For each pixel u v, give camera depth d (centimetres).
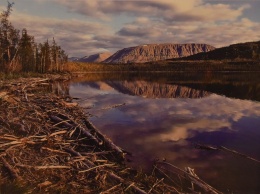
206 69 15738
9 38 5972
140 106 2608
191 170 991
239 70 14712
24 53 7269
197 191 872
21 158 918
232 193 866
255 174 1011
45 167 841
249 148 1322
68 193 757
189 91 4109
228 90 4134
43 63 8425
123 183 859
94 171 912
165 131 1623
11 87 2442
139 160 1149
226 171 1039
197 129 1670
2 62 5872
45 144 1077
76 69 15538
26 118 1412
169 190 868
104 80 7300
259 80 6475
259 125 1772
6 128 1197
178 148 1309
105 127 1725
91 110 2369
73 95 3622
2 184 676
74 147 1170
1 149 912
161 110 2367
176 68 17275
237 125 1773
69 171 887
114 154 1140
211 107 2517
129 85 5456
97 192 792
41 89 3766
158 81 6688
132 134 1554
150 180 933
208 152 1253
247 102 2833
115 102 2927
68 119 1552
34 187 730
